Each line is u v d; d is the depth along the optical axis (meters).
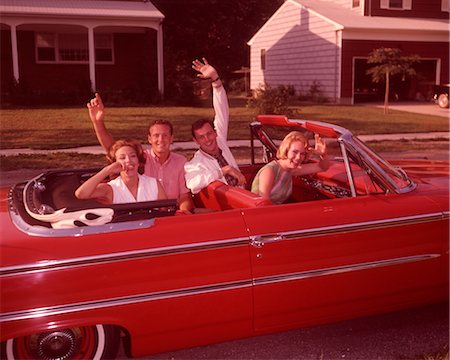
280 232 3.63
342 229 3.78
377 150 13.79
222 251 3.50
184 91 27.34
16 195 4.13
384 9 30.66
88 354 3.45
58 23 24.12
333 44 28.70
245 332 3.70
